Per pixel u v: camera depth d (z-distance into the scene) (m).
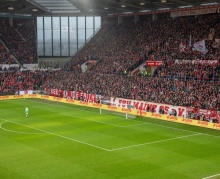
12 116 49.81
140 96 55.06
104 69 69.44
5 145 34.12
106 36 79.69
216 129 41.25
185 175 25.81
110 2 63.81
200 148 33.22
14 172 26.33
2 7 71.56
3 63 78.12
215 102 45.41
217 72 52.88
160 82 55.84
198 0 58.97
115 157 30.22
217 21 62.62
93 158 29.94
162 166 27.84
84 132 39.94
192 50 60.50
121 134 38.94
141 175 25.77
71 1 63.75
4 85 71.44
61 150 32.44
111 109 52.56
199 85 50.88
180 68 57.72
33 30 88.31
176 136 38.03
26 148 33.03
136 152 31.78
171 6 66.88
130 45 71.94
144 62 65.06
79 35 87.06
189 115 46.19
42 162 28.78
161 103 50.53
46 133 39.34
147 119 47.94
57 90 69.06
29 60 82.69
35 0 66.31
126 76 62.53
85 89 64.94
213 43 58.97
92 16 85.44
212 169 27.19
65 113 52.56
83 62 76.06
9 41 83.81
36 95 69.62
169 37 66.50
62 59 88.12
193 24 65.50
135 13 76.38
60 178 25.09
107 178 25.11
